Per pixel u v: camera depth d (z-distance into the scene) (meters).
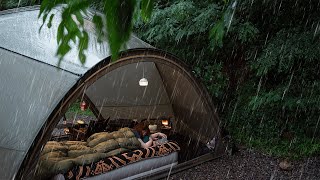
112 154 5.78
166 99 8.25
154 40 9.94
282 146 7.62
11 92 5.23
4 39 6.23
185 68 6.59
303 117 8.12
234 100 9.50
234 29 8.23
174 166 6.39
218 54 9.86
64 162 5.13
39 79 5.25
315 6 8.20
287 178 6.17
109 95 8.45
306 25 8.29
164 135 6.93
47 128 4.68
